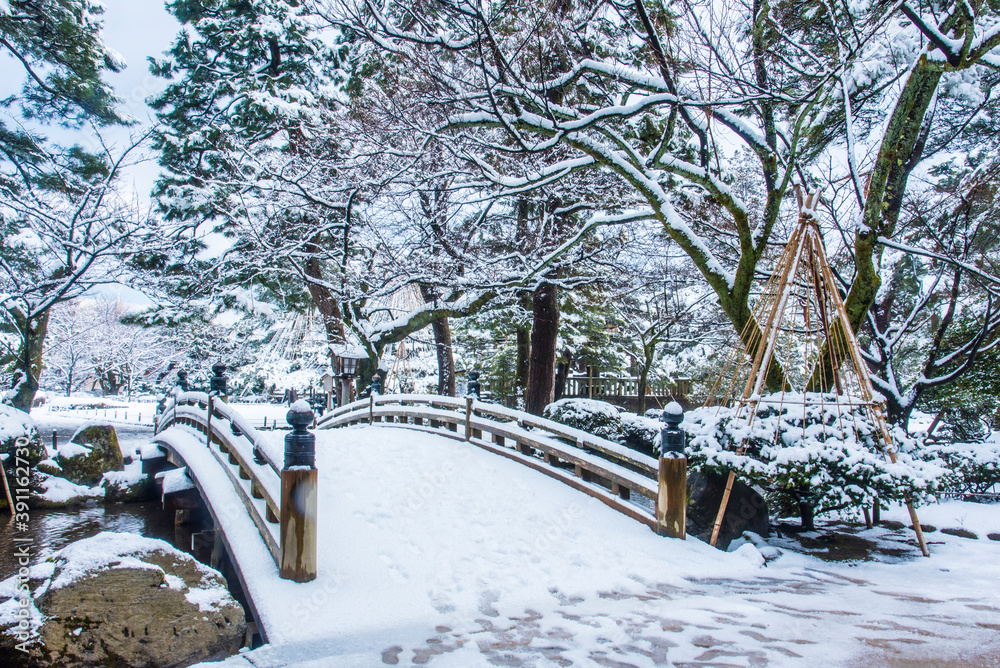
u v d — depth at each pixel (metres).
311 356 35.62
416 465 8.23
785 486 6.01
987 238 10.43
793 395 6.61
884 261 12.23
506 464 8.39
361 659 3.40
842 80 7.63
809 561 5.66
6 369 24.14
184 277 16.64
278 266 16.34
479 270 13.37
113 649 3.49
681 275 14.67
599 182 13.33
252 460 6.08
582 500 6.99
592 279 14.85
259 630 4.17
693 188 11.98
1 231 15.17
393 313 19.20
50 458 12.76
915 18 7.00
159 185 17.77
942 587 4.79
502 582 4.86
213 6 18.44
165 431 11.20
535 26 7.76
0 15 13.80
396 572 4.97
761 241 8.02
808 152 10.09
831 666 3.07
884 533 6.94
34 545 8.74
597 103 11.09
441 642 3.66
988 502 8.46
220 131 16.83
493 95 7.93
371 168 12.22
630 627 3.82
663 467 6.09
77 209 14.92
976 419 13.15
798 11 8.16
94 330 41.31
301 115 15.74
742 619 3.93
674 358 26.38
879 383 9.31
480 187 11.20
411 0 8.35
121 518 10.60
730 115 8.10
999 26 6.74
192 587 4.07
